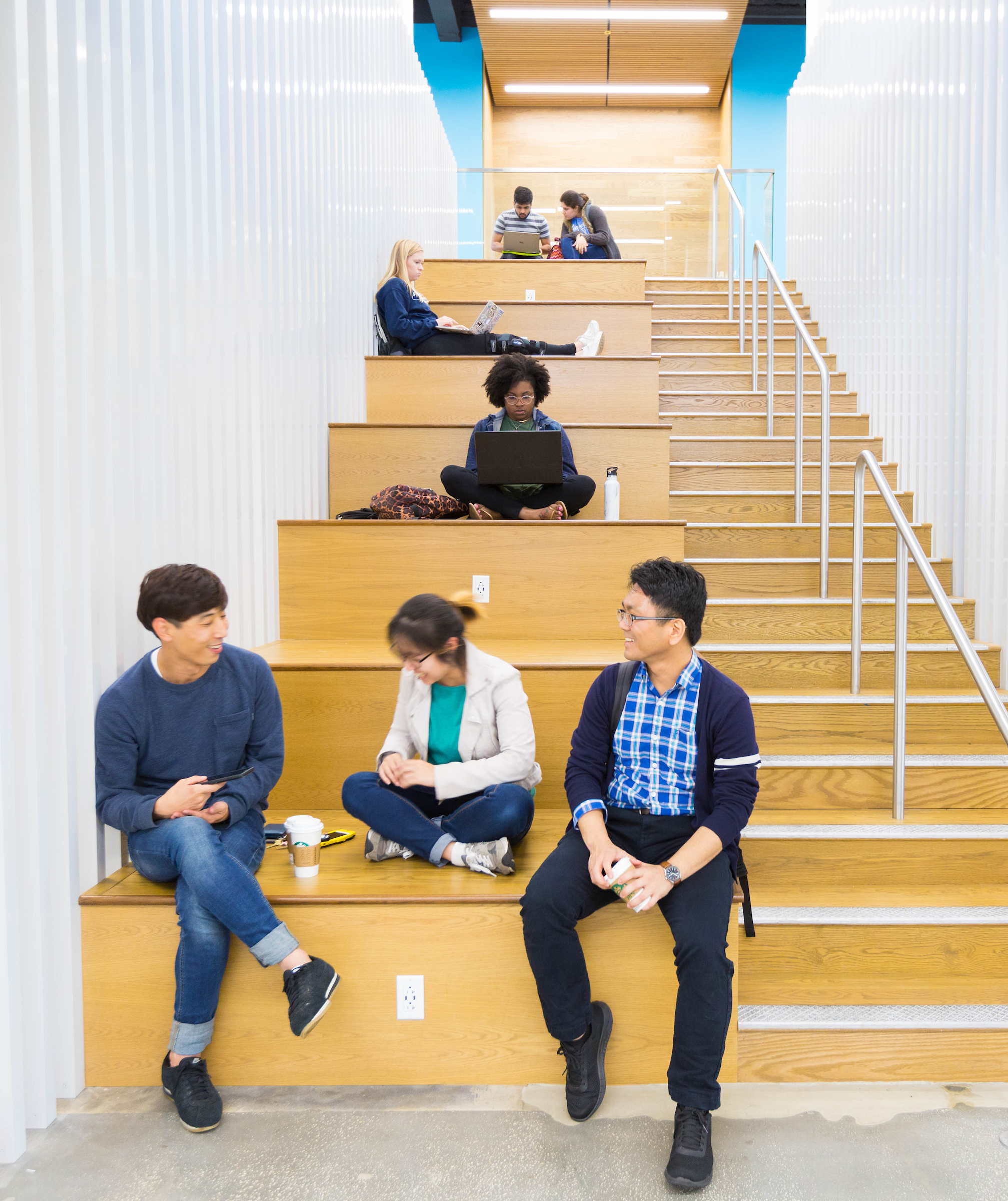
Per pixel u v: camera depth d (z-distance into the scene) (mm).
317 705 2486
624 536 3004
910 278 4039
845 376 4996
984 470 3250
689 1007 1625
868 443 4344
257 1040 1875
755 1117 1790
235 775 1972
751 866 2277
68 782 1813
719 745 1789
